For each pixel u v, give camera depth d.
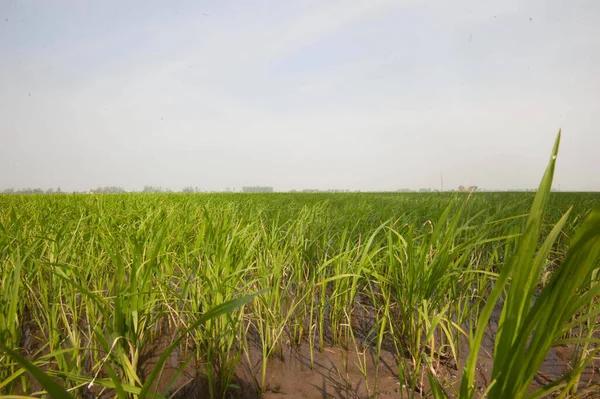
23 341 2.71
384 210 5.37
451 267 2.66
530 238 1.14
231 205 6.48
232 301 1.11
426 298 2.46
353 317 3.29
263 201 9.22
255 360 2.55
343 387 2.21
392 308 3.12
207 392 2.16
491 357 2.53
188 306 2.84
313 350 2.71
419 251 2.63
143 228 3.43
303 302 3.12
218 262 2.66
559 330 1.17
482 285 2.94
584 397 1.95
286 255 3.59
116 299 2.11
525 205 5.14
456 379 2.26
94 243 3.62
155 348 2.67
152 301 2.54
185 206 6.43
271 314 2.69
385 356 2.60
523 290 1.17
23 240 3.09
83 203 6.28
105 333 2.50
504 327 1.21
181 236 3.50
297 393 2.15
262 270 3.08
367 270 2.75
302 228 4.11
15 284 1.88
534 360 1.20
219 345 2.42
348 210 5.42
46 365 2.27
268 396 2.12
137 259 2.59
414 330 2.56
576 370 1.28
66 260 3.18
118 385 1.27
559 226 1.13
